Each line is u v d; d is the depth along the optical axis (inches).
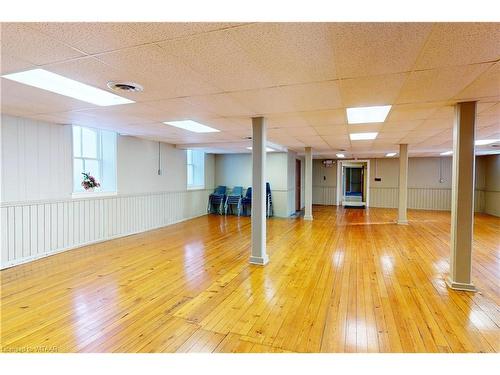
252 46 73.8
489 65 84.4
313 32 66.6
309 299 118.4
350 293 124.3
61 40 70.3
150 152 272.1
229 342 88.2
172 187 305.4
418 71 89.5
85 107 139.6
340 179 488.7
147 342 88.2
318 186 498.3
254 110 142.8
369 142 269.3
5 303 114.3
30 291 126.3
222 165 389.4
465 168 124.1
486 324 98.0
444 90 107.9
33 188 173.2
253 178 164.2
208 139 259.8
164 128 200.8
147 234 250.5
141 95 118.0
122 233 240.4
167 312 107.7
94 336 91.4
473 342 87.6
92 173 222.1
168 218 299.3
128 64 85.6
